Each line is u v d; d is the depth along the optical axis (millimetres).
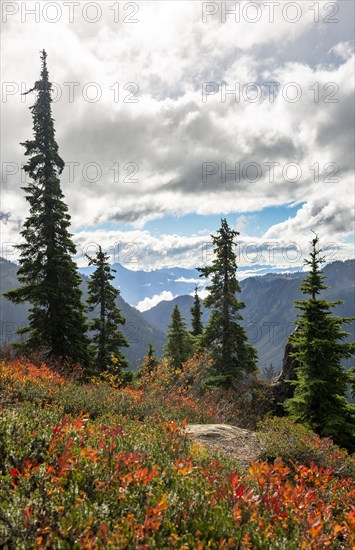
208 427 10008
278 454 7820
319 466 7586
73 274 21203
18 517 2877
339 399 15797
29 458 3920
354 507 3779
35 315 20453
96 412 9195
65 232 21031
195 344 26031
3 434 4320
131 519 2920
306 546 3133
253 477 4719
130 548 2684
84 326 21906
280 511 3746
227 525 3209
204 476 4500
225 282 25469
